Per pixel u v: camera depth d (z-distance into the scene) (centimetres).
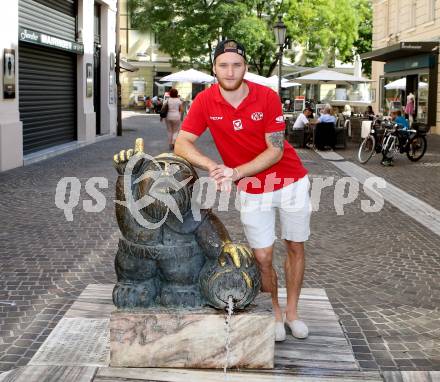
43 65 1628
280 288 492
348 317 480
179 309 332
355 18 3800
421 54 2620
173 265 328
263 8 3594
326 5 3609
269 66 3750
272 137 335
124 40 4953
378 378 336
